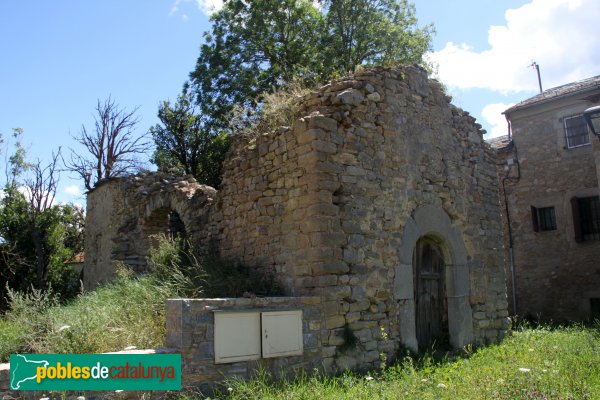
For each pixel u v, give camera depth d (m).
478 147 10.16
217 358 5.61
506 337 9.66
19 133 19.50
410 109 8.73
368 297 7.29
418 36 19.41
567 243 13.98
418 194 8.49
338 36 18.73
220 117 19.38
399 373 6.64
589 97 13.60
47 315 7.20
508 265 15.05
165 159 22.22
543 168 14.66
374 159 7.86
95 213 14.88
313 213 6.96
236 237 8.38
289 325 6.30
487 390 5.36
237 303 5.93
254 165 8.17
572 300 13.71
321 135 7.18
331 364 6.65
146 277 8.59
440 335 8.82
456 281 8.95
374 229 7.61
